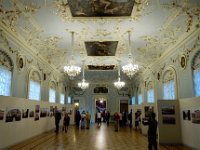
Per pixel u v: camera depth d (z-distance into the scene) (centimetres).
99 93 2733
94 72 2278
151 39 1169
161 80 1399
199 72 912
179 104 1054
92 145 968
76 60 1670
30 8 831
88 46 1317
